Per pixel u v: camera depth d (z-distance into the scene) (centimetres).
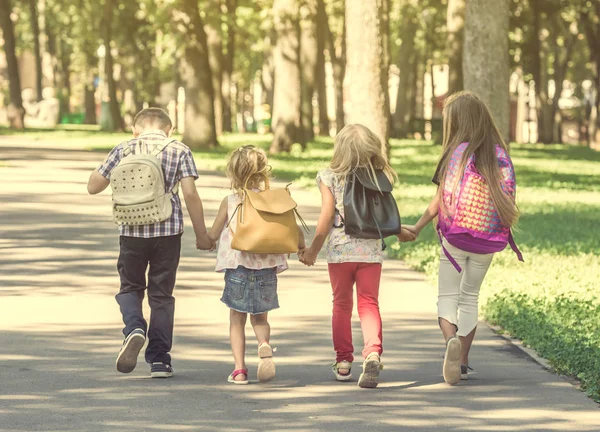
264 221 966
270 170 997
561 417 878
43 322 1257
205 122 5347
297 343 1177
